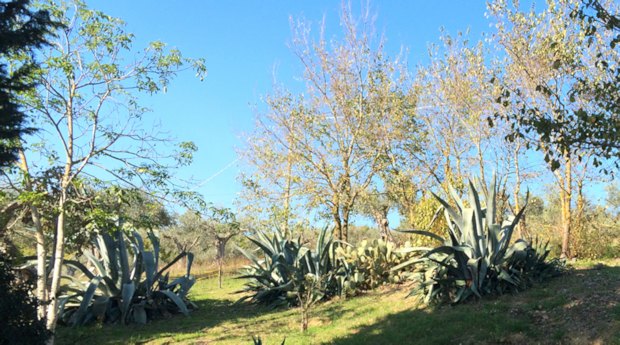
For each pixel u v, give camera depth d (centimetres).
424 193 1645
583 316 742
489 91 1504
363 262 1305
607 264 1208
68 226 1026
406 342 777
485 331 760
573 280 952
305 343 872
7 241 979
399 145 1681
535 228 1834
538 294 891
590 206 1781
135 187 947
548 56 1255
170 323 1205
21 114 665
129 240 1284
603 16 600
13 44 658
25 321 616
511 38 1380
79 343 1033
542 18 1347
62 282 1734
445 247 954
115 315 1227
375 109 1641
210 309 1383
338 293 1255
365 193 1623
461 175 1634
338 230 1602
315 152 1611
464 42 1633
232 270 2609
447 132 1658
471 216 967
